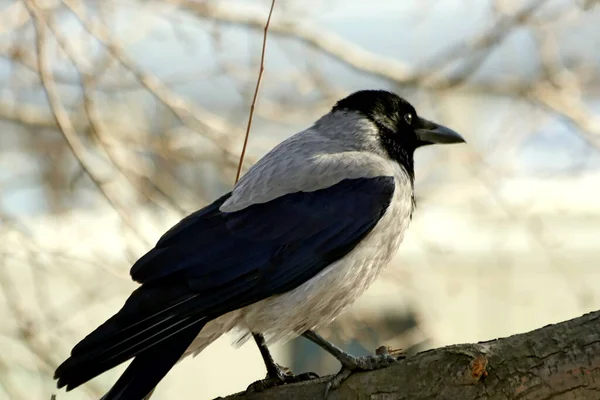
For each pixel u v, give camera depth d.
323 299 8.95
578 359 6.81
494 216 16.48
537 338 6.96
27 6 11.99
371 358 8.01
